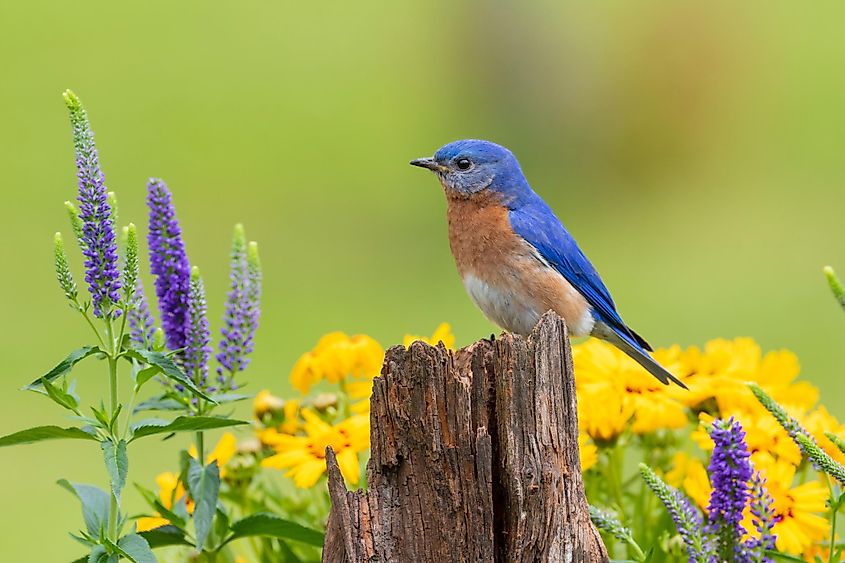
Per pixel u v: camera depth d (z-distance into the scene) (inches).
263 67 1176.2
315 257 839.1
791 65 1170.6
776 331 713.6
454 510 224.7
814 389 296.8
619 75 1089.4
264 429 303.9
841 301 227.5
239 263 270.1
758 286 790.5
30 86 1107.3
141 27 1250.0
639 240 907.4
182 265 265.0
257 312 271.1
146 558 235.3
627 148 1085.1
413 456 225.3
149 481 486.9
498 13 1107.3
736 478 208.4
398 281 789.9
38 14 1256.8
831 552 237.3
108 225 241.3
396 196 961.5
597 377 294.2
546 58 1104.8
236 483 298.2
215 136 1045.8
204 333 263.7
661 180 1075.9
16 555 460.8
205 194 948.6
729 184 1032.2
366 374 306.7
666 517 282.7
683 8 1089.4
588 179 1090.1
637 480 328.2
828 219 925.8
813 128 1096.8
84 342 661.3
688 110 1080.2
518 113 1109.1
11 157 964.0
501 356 227.1
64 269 242.2
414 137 1071.6
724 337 709.3
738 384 290.5
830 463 217.8
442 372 224.7
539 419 227.3
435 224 905.5
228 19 1285.7
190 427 241.0
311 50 1225.4
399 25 1259.8
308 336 684.7
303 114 1091.9
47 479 520.7
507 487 226.4
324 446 280.4
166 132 1044.5
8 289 739.4
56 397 239.9
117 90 1112.8
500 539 227.8
